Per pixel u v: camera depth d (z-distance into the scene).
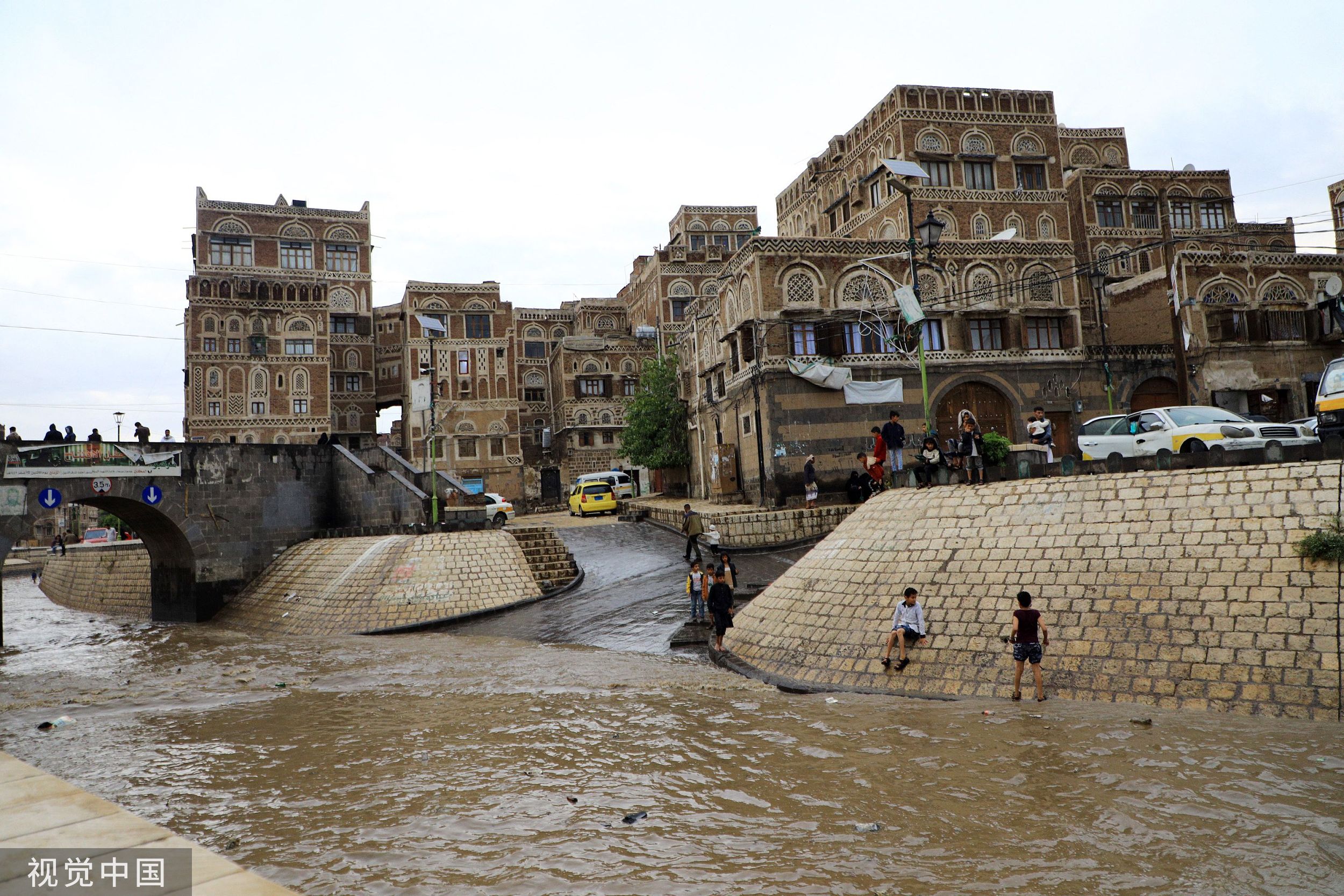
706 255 62.41
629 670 16.75
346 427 65.19
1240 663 11.38
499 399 59.41
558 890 7.25
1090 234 45.25
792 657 16.02
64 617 38.28
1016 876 7.17
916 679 13.88
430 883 7.50
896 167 33.88
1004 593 14.29
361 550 28.22
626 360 62.50
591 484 41.72
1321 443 12.32
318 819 9.24
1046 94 39.31
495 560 26.25
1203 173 46.72
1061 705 12.08
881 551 16.83
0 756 8.03
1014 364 33.31
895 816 8.61
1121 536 13.67
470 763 11.10
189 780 10.91
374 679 17.16
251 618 29.55
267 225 62.72
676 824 8.68
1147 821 8.06
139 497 30.08
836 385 31.08
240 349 57.53
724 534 27.23
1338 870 6.92
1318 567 11.47
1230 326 34.56
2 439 27.36
